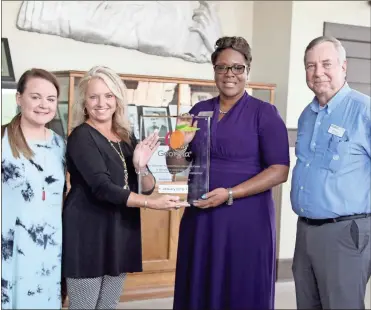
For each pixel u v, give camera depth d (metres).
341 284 1.72
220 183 1.78
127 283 2.71
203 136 1.77
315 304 1.83
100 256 1.76
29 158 1.70
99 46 3.23
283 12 2.87
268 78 2.94
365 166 1.69
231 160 1.78
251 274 1.81
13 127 1.72
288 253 2.30
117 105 1.80
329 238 1.71
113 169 1.75
